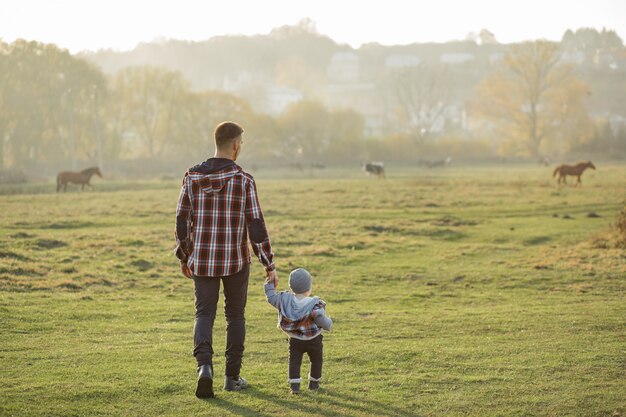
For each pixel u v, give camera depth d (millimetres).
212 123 97500
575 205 34219
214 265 6164
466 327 10125
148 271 16141
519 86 114625
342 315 11305
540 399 6230
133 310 11719
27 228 24688
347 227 25438
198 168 6234
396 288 14664
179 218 6266
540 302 12742
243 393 6379
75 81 83062
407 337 9438
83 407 5883
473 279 15578
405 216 30375
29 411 5715
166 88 96312
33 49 82375
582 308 11766
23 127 80875
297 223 26516
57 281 14156
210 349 6156
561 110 113125
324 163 105125
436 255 19625
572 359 7754
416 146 112438
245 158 102750
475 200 37250
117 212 30328
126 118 96125
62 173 45438
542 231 24797
